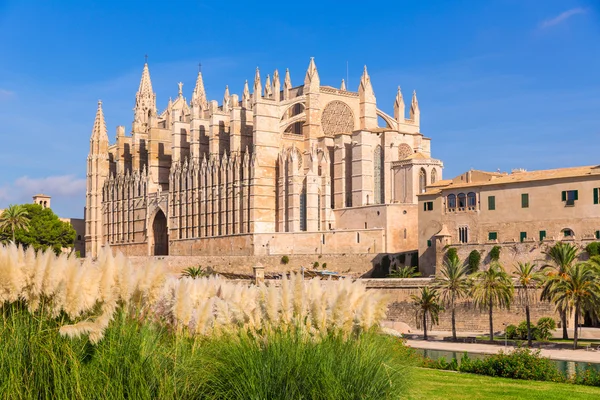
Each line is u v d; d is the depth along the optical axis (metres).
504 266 90.12
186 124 171.38
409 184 137.38
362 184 140.00
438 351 68.94
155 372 21.64
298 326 25.42
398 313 92.31
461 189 98.00
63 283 20.83
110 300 21.72
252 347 24.38
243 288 28.83
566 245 75.19
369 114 157.00
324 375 23.41
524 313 80.94
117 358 21.19
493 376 47.81
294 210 136.75
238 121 152.50
